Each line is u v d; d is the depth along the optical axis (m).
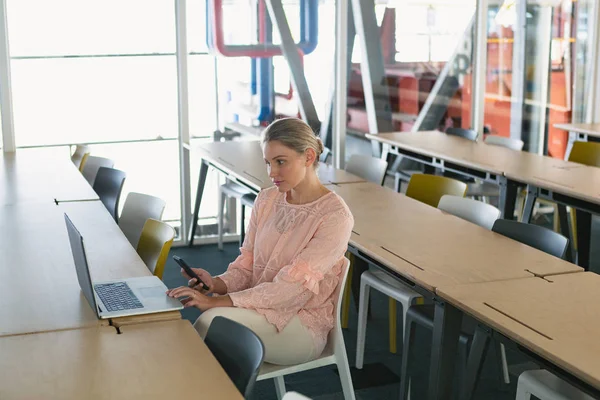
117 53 5.68
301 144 2.68
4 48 5.41
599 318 2.35
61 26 5.53
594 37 6.88
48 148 5.70
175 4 5.72
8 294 2.66
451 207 3.83
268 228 2.84
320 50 6.17
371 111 6.43
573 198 4.21
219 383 1.93
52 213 3.88
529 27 6.68
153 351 2.14
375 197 4.13
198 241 6.08
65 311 2.48
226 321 2.17
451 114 6.68
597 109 7.02
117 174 4.59
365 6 6.20
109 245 3.29
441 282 2.69
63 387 1.92
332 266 2.75
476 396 3.44
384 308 4.59
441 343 2.67
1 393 1.88
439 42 6.48
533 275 2.78
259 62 6.00
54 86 5.61
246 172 4.82
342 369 2.78
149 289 2.68
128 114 5.81
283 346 2.67
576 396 2.37
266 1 5.92
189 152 5.98
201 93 5.90
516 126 6.85
